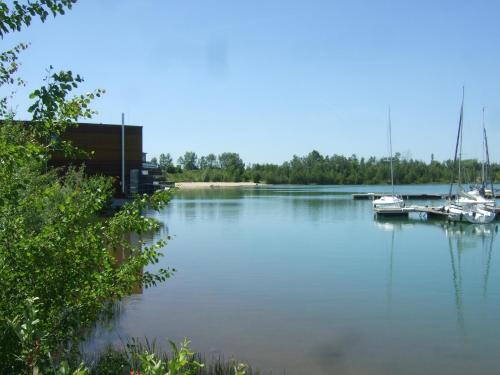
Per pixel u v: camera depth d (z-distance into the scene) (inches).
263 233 1578.5
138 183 2065.7
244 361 475.5
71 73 226.7
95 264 241.9
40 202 240.1
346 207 2807.6
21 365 189.3
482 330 581.6
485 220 1909.4
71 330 238.7
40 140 254.7
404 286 817.5
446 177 6176.2
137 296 719.7
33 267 225.8
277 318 622.5
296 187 6752.0
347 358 488.7
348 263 1042.1
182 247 1256.2
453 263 1053.2
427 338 553.0
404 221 2003.0
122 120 2039.9
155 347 498.9
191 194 4687.5
